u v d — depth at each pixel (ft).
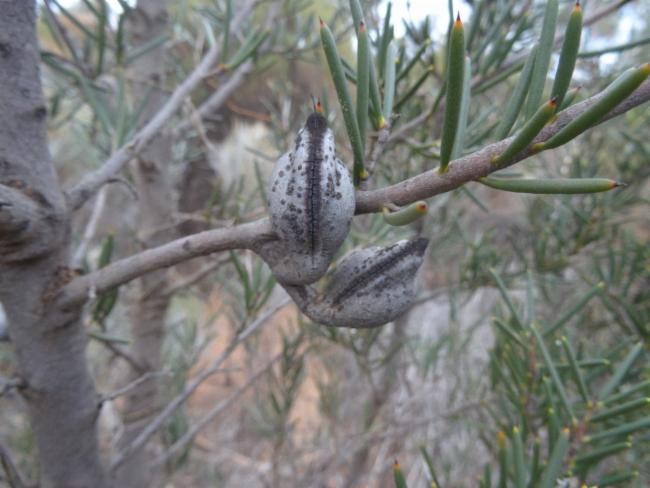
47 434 0.45
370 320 0.28
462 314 1.28
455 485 0.93
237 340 0.58
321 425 1.14
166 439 0.95
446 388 1.11
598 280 0.82
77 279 0.37
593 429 0.51
